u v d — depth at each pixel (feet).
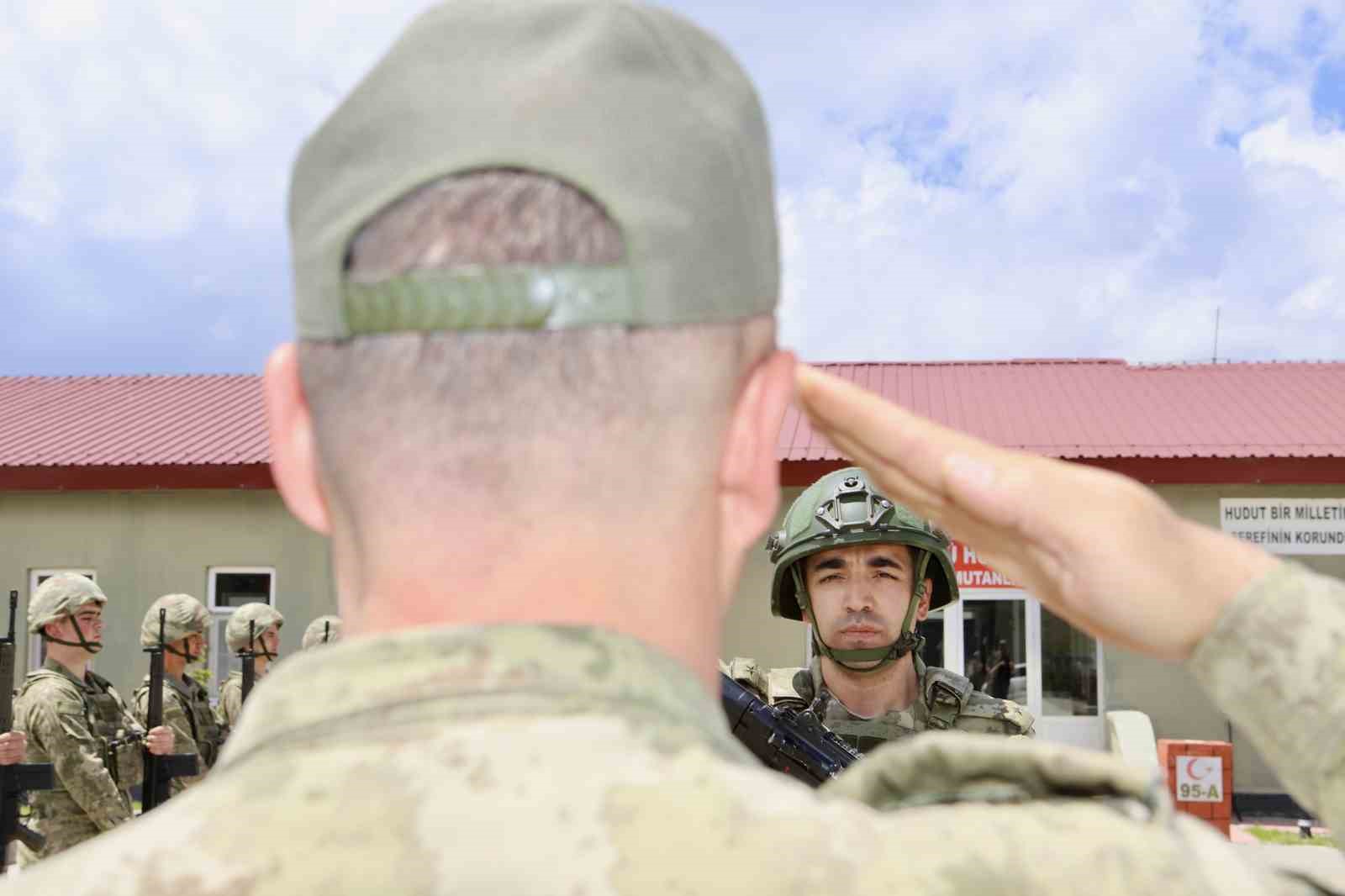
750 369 2.60
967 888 2.18
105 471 50.80
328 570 50.47
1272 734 2.80
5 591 51.34
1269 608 2.81
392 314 2.35
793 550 10.93
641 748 2.27
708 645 2.54
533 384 2.34
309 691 2.36
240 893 2.12
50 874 2.25
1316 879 2.58
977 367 62.13
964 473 3.01
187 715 31.42
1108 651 46.75
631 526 2.38
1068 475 2.99
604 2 2.50
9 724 19.69
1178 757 36.55
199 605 32.58
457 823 2.16
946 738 2.54
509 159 2.32
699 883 2.13
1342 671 2.73
